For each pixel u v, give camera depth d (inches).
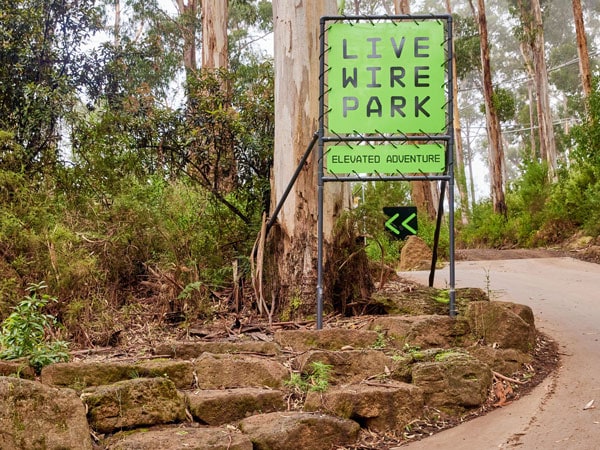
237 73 445.1
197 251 364.2
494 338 261.3
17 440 167.3
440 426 211.0
